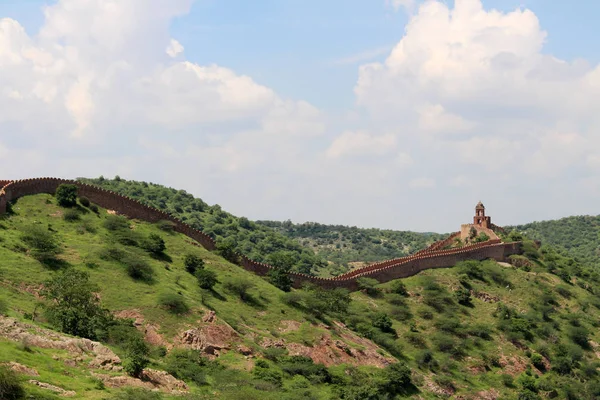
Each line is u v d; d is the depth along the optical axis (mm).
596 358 172000
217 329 119625
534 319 176875
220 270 149375
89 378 82812
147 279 128125
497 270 199875
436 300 175375
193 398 88750
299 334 133250
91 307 106125
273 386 106562
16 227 132750
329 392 115938
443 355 151875
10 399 69062
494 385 147000
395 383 128875
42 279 114250
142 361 91875
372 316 159125
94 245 135000
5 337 85125
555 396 150000
